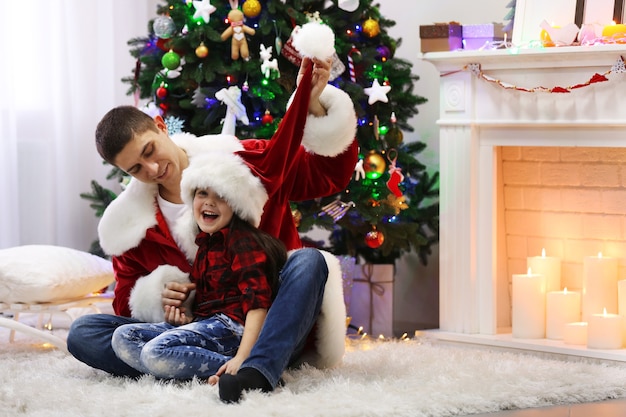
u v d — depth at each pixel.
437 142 4.61
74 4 4.85
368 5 4.07
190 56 3.88
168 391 2.54
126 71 5.03
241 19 3.82
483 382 2.75
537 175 3.88
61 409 2.41
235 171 2.71
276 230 2.94
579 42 3.44
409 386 2.67
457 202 3.69
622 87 3.31
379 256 4.43
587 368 3.02
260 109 3.93
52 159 4.78
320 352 2.82
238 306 2.72
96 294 4.06
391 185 3.89
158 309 2.83
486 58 3.53
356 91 3.87
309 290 2.61
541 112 3.47
